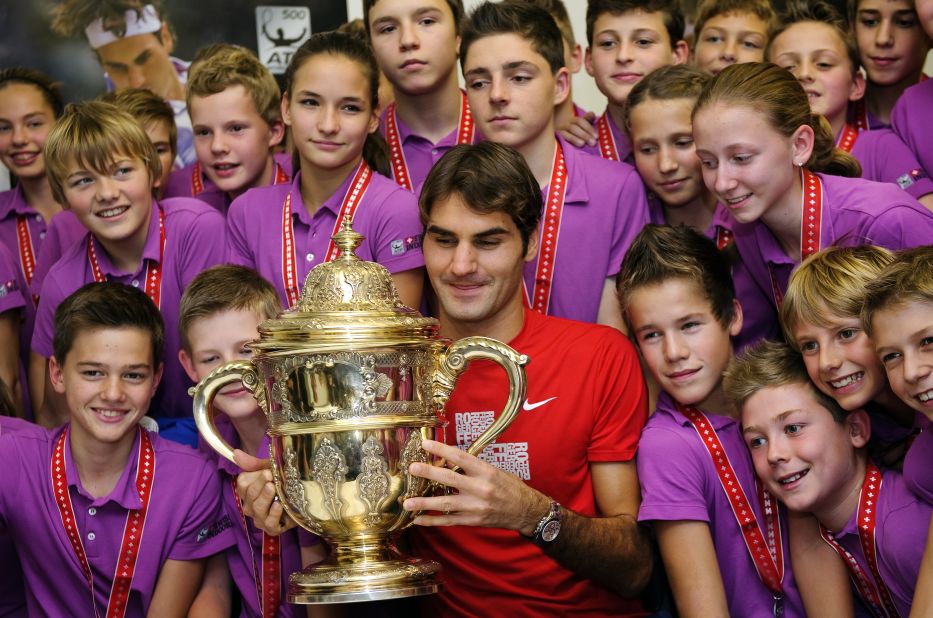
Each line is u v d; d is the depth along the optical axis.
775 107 2.81
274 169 4.02
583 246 3.32
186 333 3.00
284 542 2.94
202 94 3.85
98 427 2.88
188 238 3.50
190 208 3.57
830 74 3.75
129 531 2.93
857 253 2.66
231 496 2.99
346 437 2.21
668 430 2.81
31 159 4.35
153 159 3.50
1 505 2.95
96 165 3.37
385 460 2.23
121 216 3.41
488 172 2.62
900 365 2.38
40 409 3.61
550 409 2.76
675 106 3.29
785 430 2.64
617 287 3.00
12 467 2.96
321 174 3.33
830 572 2.73
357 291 2.28
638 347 3.23
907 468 2.56
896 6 3.82
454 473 2.26
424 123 3.66
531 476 2.75
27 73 4.38
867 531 2.62
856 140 3.73
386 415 2.22
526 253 2.76
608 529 2.65
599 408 2.79
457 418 2.77
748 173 2.83
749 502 2.79
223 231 3.50
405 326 2.22
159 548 2.94
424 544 2.81
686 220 3.47
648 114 3.33
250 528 2.97
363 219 3.27
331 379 2.20
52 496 2.93
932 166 3.55
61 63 4.69
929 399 2.34
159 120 4.19
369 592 2.21
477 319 2.71
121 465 2.97
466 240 2.63
